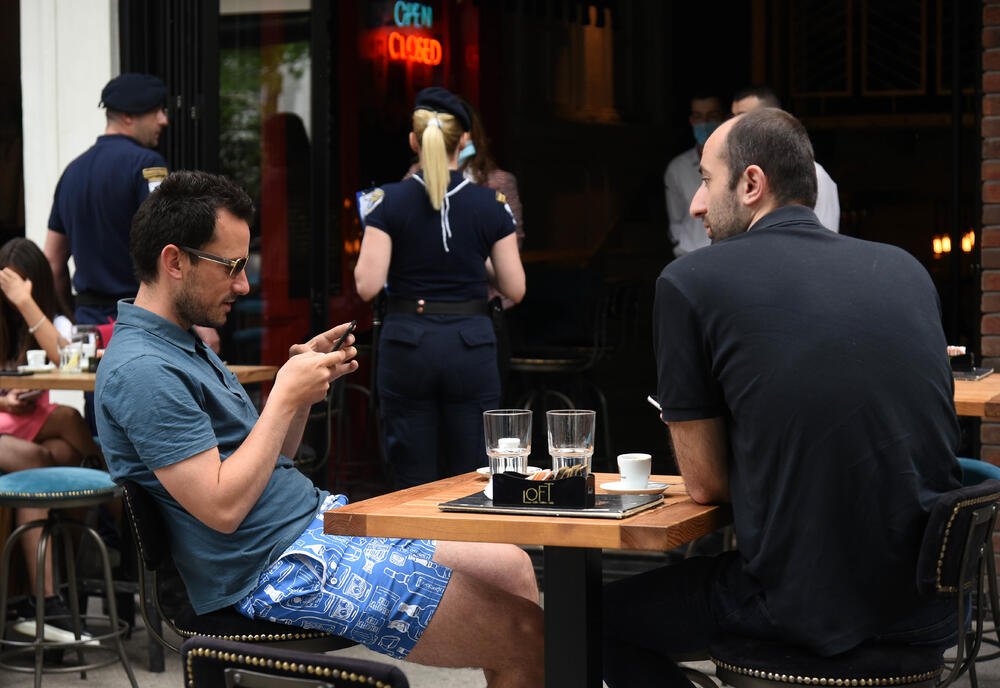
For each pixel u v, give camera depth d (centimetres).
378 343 536
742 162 286
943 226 1087
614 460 877
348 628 310
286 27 707
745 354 264
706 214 299
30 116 738
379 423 608
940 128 1079
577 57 1066
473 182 525
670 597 296
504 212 528
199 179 318
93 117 727
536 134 1032
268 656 189
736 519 271
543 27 1036
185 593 394
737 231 291
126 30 703
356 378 845
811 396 259
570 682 269
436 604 309
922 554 256
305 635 314
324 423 671
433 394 524
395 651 313
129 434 299
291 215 712
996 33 551
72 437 545
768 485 263
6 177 780
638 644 306
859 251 276
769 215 283
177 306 319
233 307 713
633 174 1111
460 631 310
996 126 553
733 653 272
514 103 1012
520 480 268
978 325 569
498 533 258
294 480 330
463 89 966
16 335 558
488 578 345
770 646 271
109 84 616
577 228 1070
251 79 712
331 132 818
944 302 1021
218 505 297
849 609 261
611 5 1087
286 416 306
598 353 845
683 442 277
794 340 262
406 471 529
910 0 1065
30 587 520
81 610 542
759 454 263
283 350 715
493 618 310
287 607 309
